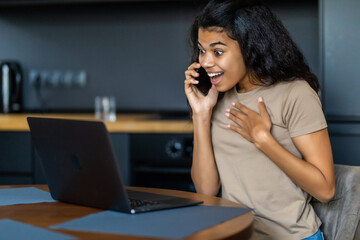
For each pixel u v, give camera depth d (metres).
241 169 1.43
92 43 3.19
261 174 1.40
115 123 2.55
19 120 2.69
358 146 2.30
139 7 3.10
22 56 3.28
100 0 2.84
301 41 2.86
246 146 1.42
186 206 1.21
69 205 1.25
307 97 1.33
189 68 1.55
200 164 1.54
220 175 1.50
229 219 1.07
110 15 3.15
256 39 1.35
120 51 3.15
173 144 2.54
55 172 1.27
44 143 1.26
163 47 3.09
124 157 2.56
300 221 1.36
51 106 3.27
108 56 3.17
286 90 1.37
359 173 1.40
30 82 3.27
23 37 3.27
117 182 1.10
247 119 1.38
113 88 3.18
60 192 1.28
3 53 3.30
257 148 1.40
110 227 1.01
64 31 3.22
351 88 2.39
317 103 1.33
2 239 0.94
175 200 1.27
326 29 2.40
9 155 2.72
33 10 3.24
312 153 1.32
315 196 1.32
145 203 1.22
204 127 1.52
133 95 3.15
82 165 1.17
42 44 3.25
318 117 1.32
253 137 1.34
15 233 0.98
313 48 2.85
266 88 1.41
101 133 1.07
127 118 2.78
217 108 1.54
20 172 2.72
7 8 3.27
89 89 3.21
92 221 1.06
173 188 2.63
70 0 2.85
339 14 2.39
